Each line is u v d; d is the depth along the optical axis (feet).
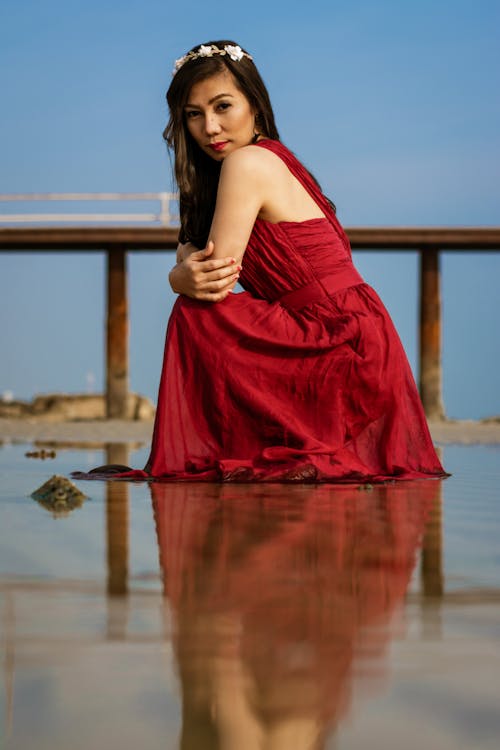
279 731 2.10
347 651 2.79
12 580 3.99
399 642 2.91
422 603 3.56
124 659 2.67
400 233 37.09
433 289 38.04
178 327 11.30
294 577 4.13
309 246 11.53
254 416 10.88
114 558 4.64
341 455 10.83
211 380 11.02
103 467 11.21
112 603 3.50
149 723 2.13
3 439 23.26
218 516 6.57
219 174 12.45
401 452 11.32
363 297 11.58
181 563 4.48
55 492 8.01
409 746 2.01
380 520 6.39
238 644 2.87
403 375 11.54
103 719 2.15
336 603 3.54
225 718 2.17
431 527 6.05
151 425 33.14
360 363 10.98
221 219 11.39
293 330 11.10
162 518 6.43
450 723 2.15
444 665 2.64
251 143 12.21
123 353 38.22
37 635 2.96
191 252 12.31
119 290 38.22
